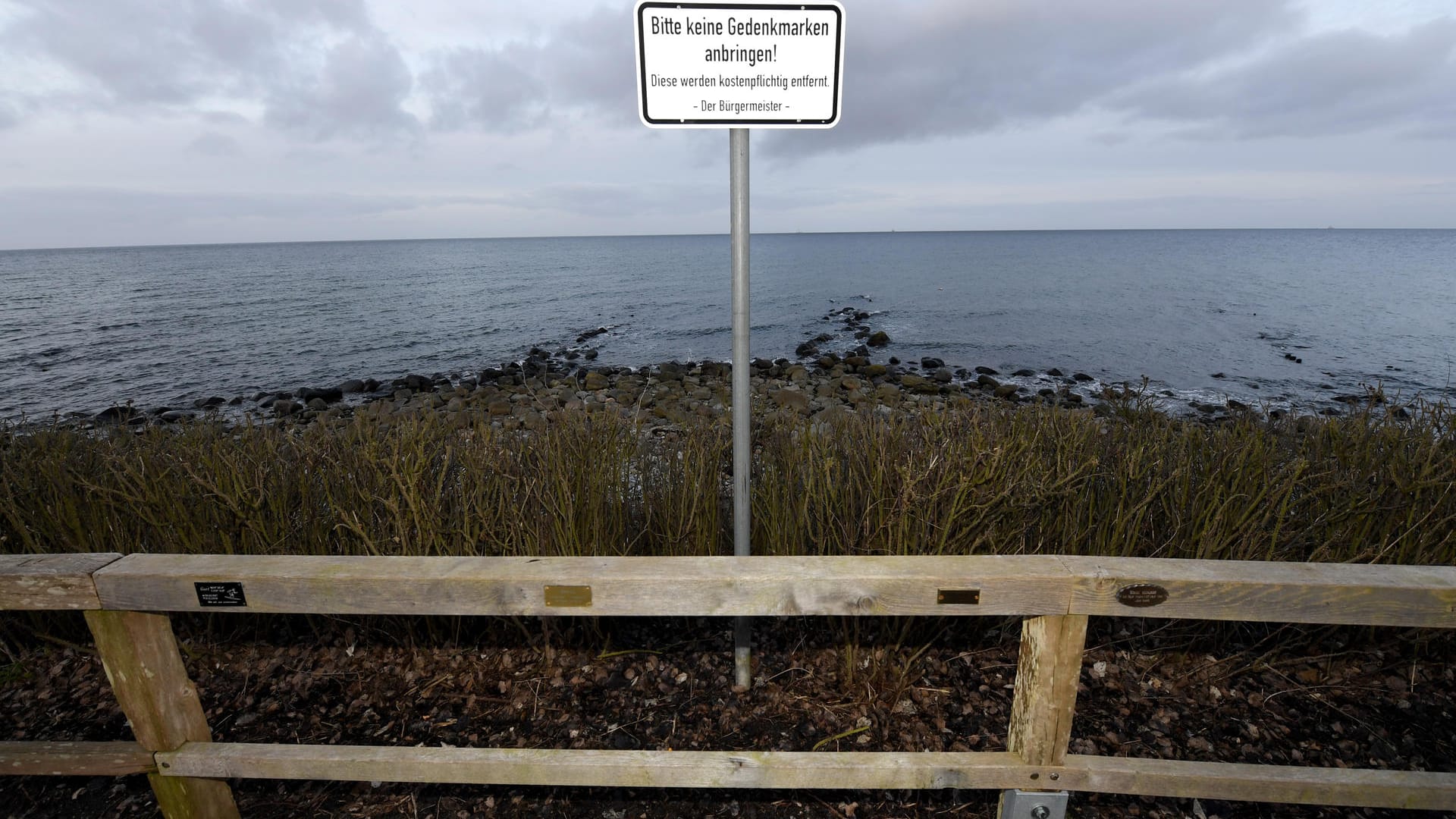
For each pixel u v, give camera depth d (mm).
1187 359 16938
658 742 2564
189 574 1598
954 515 2768
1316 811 2186
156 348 20125
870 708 2717
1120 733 2574
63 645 3215
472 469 3166
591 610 1623
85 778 2445
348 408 12445
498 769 1791
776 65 1998
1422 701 2742
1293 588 1528
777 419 4105
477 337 22328
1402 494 2895
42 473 3215
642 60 1972
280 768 1797
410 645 3113
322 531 3166
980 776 1753
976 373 15695
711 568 1635
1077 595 1562
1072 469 3008
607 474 3314
